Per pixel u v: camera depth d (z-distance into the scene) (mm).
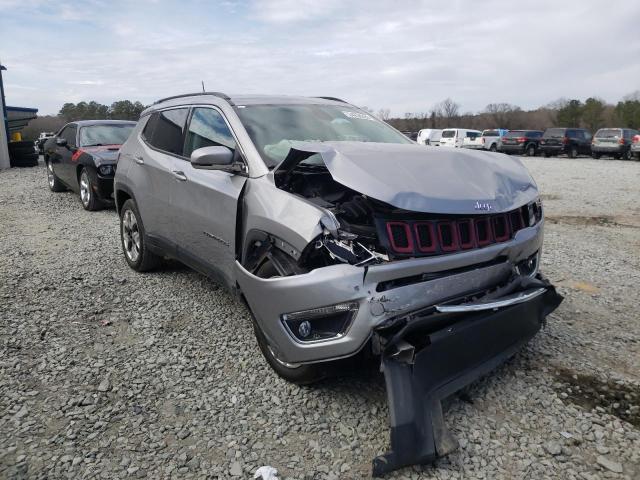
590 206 10188
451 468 2572
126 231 5609
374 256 2768
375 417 2975
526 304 3217
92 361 3615
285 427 2895
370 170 2908
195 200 4070
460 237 2973
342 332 2777
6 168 18672
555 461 2619
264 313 3059
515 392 3209
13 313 4398
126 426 2908
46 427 2889
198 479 2516
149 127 5277
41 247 6648
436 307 2705
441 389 2781
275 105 4250
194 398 3180
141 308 4527
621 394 3203
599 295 4891
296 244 2900
